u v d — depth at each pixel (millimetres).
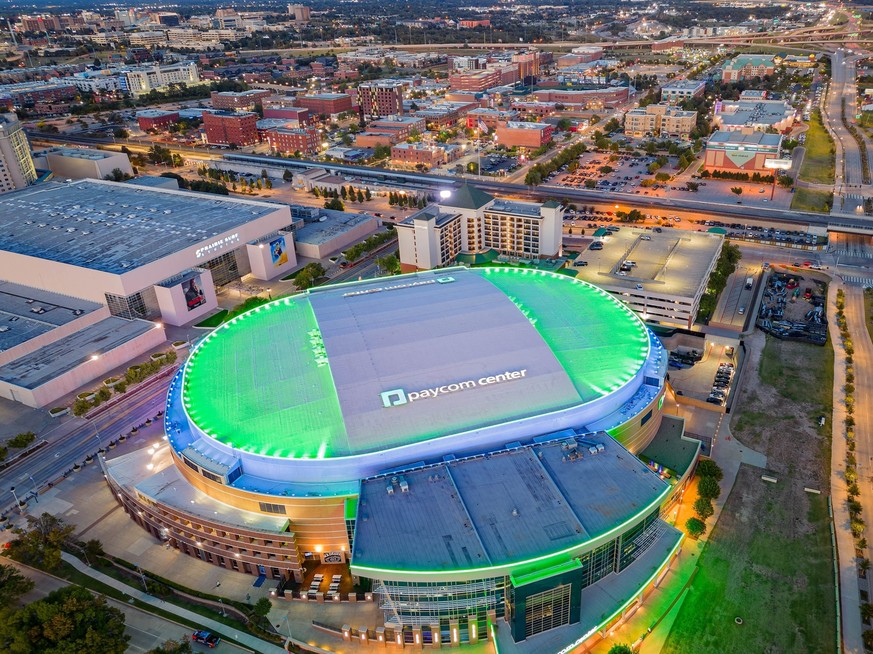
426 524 104188
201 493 124562
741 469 139250
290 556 114812
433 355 139000
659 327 190750
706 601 109312
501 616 103375
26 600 115062
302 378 135625
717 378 167125
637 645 102125
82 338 196375
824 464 139750
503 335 145250
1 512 137625
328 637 106500
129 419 168375
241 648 105250
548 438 125188
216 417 128500
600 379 135875
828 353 182125
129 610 112625
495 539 100688
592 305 163500
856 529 120562
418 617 102812
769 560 116562
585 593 107500
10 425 166875
